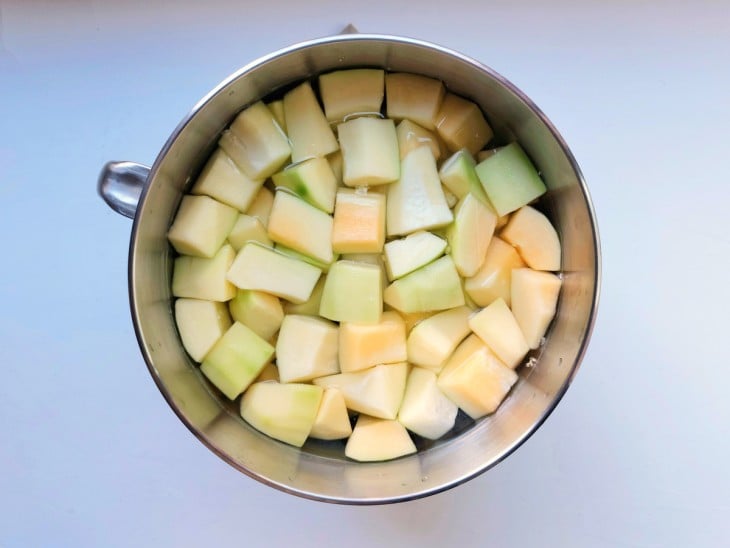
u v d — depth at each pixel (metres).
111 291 0.37
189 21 0.36
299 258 0.33
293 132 0.33
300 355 0.33
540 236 0.33
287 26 0.36
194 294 0.33
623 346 0.37
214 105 0.29
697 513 0.37
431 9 0.36
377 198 0.33
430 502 0.37
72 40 0.37
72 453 0.37
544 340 0.34
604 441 0.37
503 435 0.32
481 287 0.34
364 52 0.30
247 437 0.33
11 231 0.37
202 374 0.34
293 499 0.37
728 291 0.37
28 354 0.37
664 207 0.37
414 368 0.35
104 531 0.37
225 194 0.33
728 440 0.37
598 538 0.37
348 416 0.35
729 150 0.37
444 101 0.33
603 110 0.37
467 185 0.33
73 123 0.37
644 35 0.37
